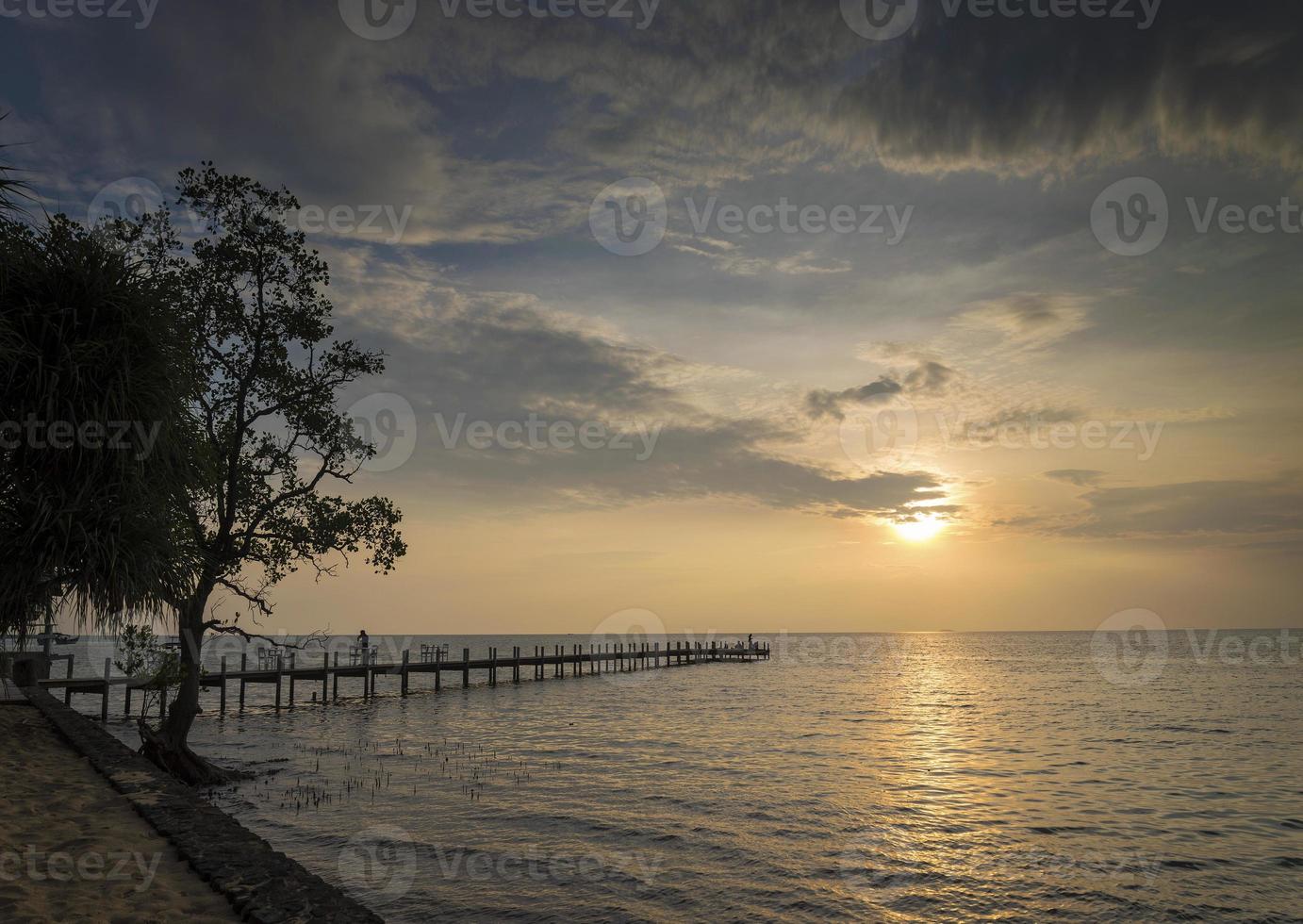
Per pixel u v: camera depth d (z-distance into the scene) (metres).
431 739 29.94
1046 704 48.78
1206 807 20.25
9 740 11.26
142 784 8.23
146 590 11.98
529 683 61.66
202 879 5.31
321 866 13.59
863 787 22.08
